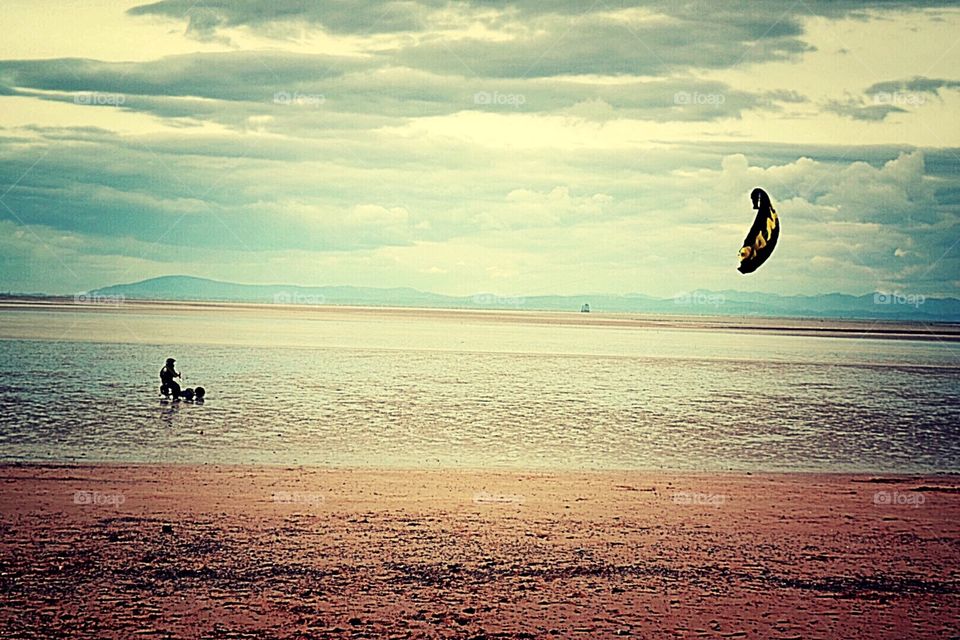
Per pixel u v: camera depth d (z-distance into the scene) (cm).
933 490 1348
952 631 768
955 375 3403
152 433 1744
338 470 1397
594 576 889
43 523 1027
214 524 1040
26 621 744
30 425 1803
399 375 2956
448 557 937
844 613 805
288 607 787
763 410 2333
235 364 3194
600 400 2456
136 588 827
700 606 812
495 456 1598
